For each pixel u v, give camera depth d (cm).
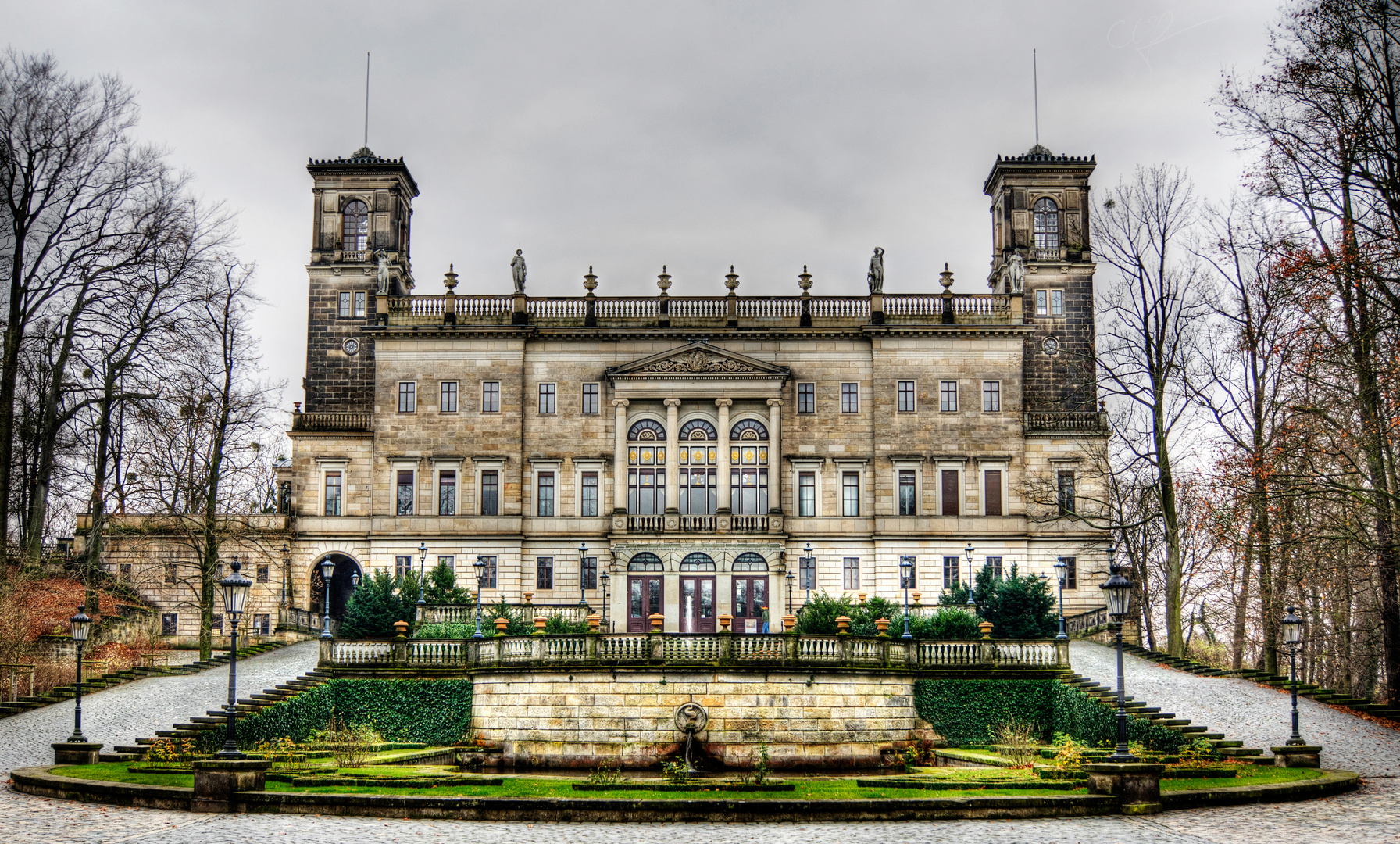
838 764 4997
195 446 6988
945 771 4553
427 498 8150
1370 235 4919
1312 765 4309
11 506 7306
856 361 8225
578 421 8200
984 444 8144
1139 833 3222
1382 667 6712
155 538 7856
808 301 8250
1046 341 8744
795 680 5006
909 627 6034
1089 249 8800
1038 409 8669
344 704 5316
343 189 8838
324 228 8800
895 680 5162
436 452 8169
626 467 8012
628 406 8112
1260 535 5688
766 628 7825
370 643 5391
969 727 5281
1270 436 5559
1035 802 3488
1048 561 8056
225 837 3150
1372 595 6706
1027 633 6581
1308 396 5378
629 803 3469
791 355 8212
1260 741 4750
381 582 6750
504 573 8044
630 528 7906
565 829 3359
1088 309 8775
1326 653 7088
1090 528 8081
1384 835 3138
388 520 8125
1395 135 4919
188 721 5041
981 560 8056
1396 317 4847
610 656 5031
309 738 5153
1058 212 8875
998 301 8262
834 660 5088
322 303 8744
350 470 8275
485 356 8238
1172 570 6819
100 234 6644
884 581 8012
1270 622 6219
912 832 3288
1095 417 8269
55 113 6481
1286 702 5381
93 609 6806
